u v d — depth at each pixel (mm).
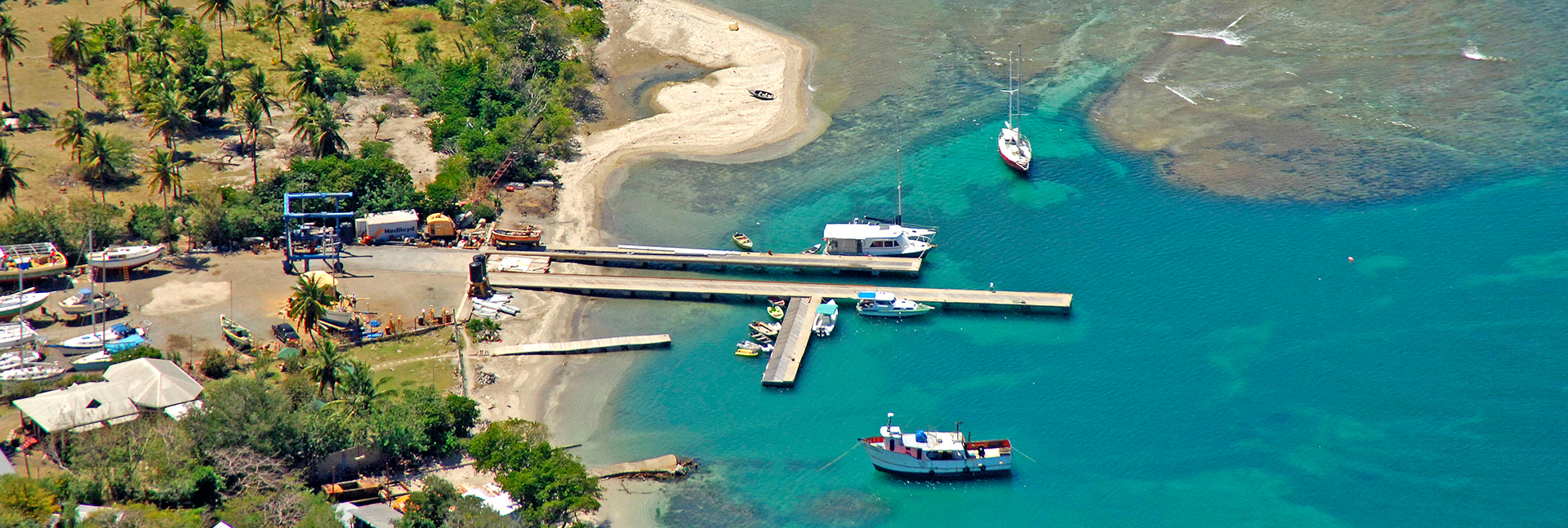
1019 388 133000
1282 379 132750
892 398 132000
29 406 112625
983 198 175125
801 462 122188
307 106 177250
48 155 171500
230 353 131125
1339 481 117938
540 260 158000
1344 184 173000
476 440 116625
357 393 118938
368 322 141000
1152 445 123625
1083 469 120562
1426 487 116875
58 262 144625
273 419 111062
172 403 115875
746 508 115562
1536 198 166250
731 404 131250
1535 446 121438
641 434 126125
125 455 106875
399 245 160125
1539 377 131000
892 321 146500
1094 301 148625
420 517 105812
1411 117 191250
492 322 142750
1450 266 151875
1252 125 192375
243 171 173000
